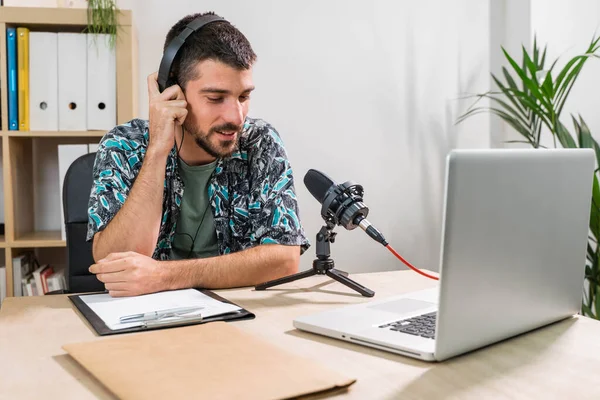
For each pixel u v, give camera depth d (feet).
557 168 2.94
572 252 3.18
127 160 5.18
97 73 7.61
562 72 7.85
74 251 5.73
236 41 4.69
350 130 9.63
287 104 9.32
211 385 2.22
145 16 8.64
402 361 2.62
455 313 2.50
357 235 9.73
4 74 7.47
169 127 4.74
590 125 9.27
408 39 9.85
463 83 10.21
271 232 5.00
